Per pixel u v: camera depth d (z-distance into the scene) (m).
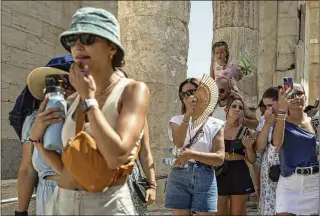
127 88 2.93
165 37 8.62
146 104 2.91
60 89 3.16
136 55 8.59
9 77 11.02
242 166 6.33
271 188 6.43
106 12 2.96
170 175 5.34
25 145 3.92
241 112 6.35
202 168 5.21
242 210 6.36
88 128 2.90
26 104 3.96
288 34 12.17
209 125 5.36
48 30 12.61
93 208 2.81
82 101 2.77
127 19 8.73
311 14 15.23
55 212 2.94
